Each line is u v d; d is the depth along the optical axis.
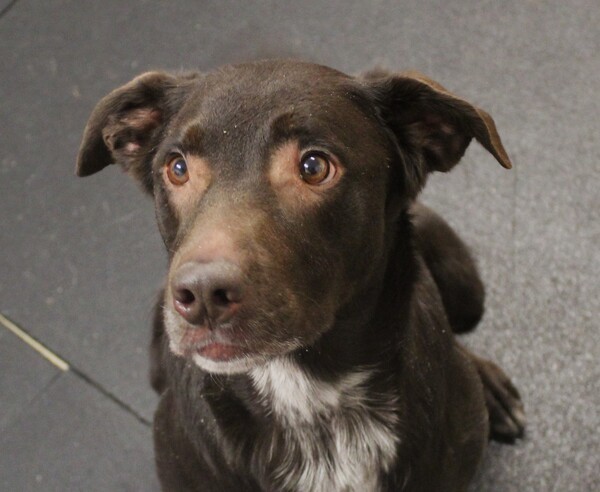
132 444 0.88
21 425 0.90
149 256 0.96
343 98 0.59
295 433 0.66
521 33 1.01
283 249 0.55
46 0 1.14
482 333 0.88
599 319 0.87
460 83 0.99
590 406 0.84
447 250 0.80
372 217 0.59
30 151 1.04
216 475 0.67
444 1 1.05
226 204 0.55
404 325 0.65
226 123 0.56
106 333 0.93
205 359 0.56
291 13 1.07
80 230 0.98
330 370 0.64
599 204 0.91
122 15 1.11
